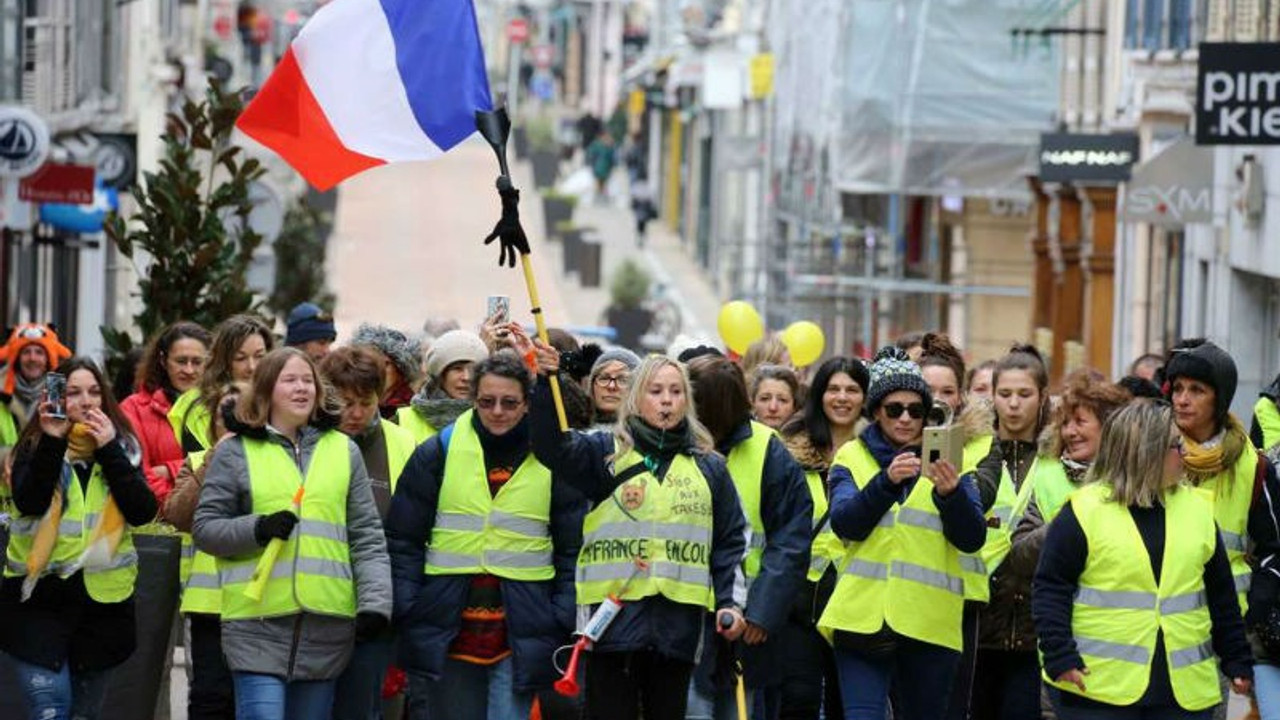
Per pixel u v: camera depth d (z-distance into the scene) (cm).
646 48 18338
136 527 2267
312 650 2114
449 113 2405
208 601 2189
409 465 2133
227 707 2206
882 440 2184
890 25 6750
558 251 12688
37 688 2227
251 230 3531
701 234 12406
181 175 3478
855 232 7750
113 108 6331
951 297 7225
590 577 2033
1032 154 6725
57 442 2175
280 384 2111
